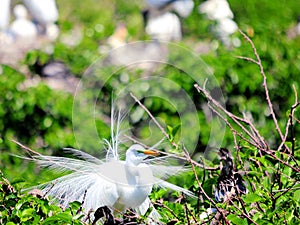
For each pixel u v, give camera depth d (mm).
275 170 7562
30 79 18469
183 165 7590
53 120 15688
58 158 7641
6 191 7770
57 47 19047
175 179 8648
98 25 23656
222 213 6711
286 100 16156
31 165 12797
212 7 21938
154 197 7691
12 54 21547
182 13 22500
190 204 7945
